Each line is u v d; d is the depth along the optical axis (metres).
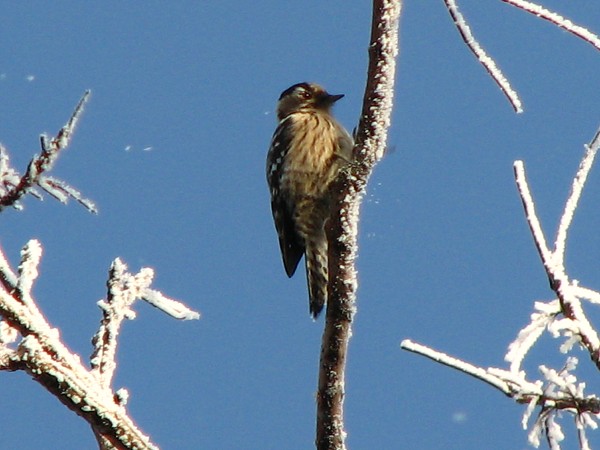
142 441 6.03
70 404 5.92
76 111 5.38
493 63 6.93
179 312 6.61
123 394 6.07
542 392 6.13
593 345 6.16
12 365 5.78
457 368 6.16
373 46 8.31
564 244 6.46
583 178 6.55
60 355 5.89
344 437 7.62
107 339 6.34
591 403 6.03
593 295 6.34
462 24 6.96
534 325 6.34
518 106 6.97
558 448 6.12
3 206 5.36
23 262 5.92
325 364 7.78
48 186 5.38
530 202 6.54
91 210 5.50
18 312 5.82
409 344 6.21
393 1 8.22
